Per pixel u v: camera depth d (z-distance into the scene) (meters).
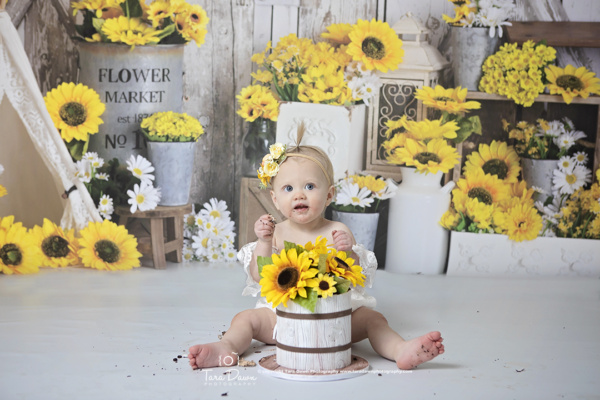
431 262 3.65
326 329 2.04
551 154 3.67
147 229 3.85
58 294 3.06
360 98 3.66
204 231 3.79
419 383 2.00
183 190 3.71
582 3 3.78
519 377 2.08
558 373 2.13
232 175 4.04
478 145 3.84
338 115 3.62
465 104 3.58
